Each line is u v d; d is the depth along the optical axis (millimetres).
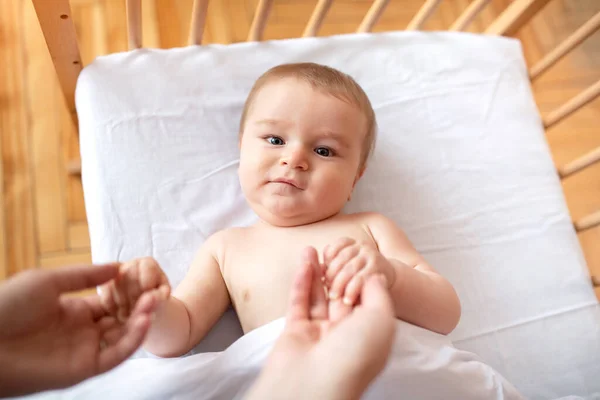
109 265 520
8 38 1286
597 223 919
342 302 548
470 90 997
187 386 604
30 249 1132
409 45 1001
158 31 1318
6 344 438
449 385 623
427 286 685
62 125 1231
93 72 856
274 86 774
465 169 948
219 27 1361
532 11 1010
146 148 853
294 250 751
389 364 594
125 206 817
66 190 1185
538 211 939
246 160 764
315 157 745
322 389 409
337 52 971
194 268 760
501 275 890
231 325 777
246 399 422
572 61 1463
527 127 994
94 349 474
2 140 1202
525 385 832
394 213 909
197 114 891
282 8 1405
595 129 1402
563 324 873
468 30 1461
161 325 638
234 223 862
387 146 944
